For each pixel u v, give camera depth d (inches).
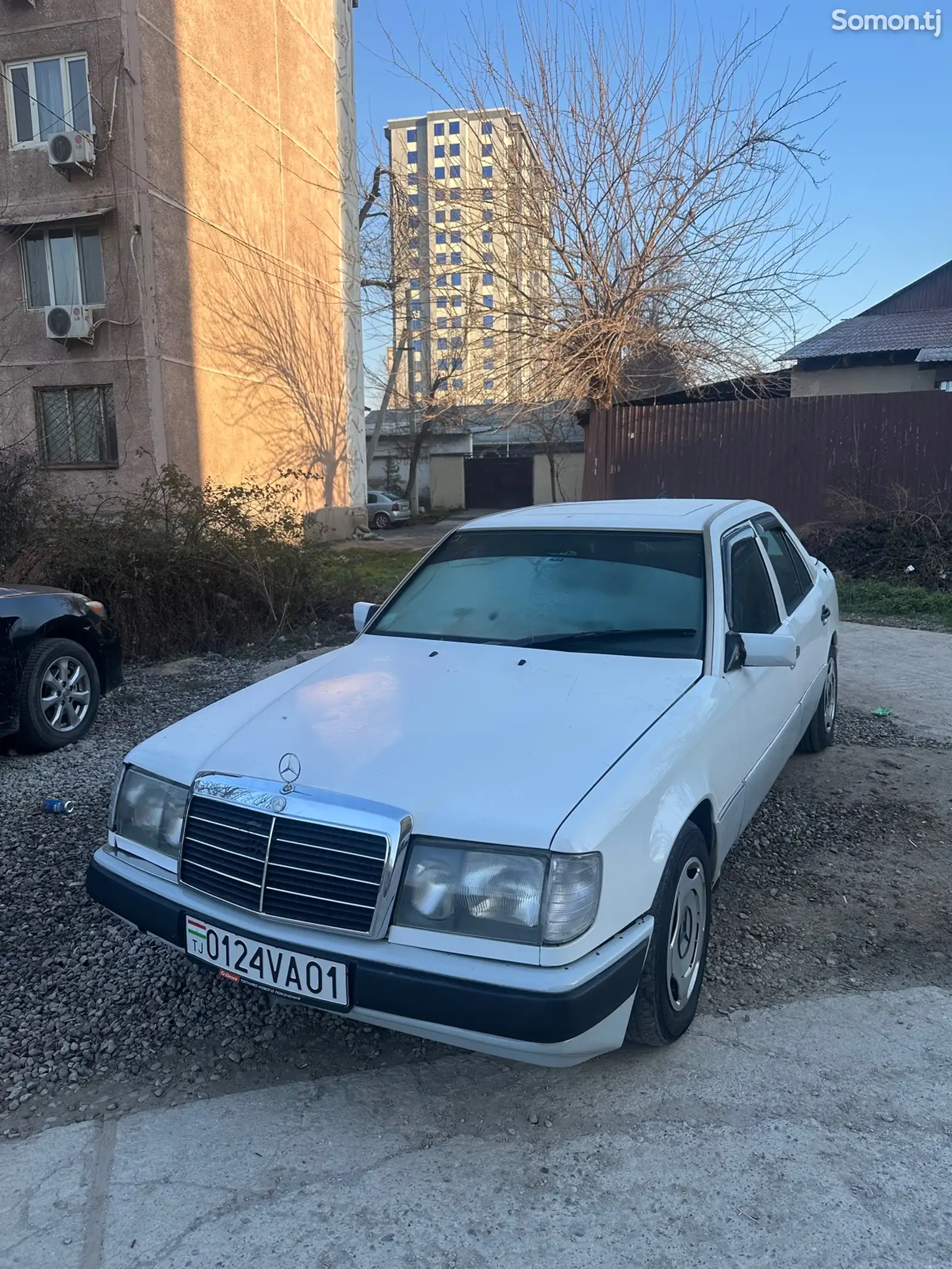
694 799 111.3
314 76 872.3
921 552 453.7
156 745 120.1
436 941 93.7
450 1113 103.8
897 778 205.8
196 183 689.0
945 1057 111.1
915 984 127.4
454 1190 92.4
